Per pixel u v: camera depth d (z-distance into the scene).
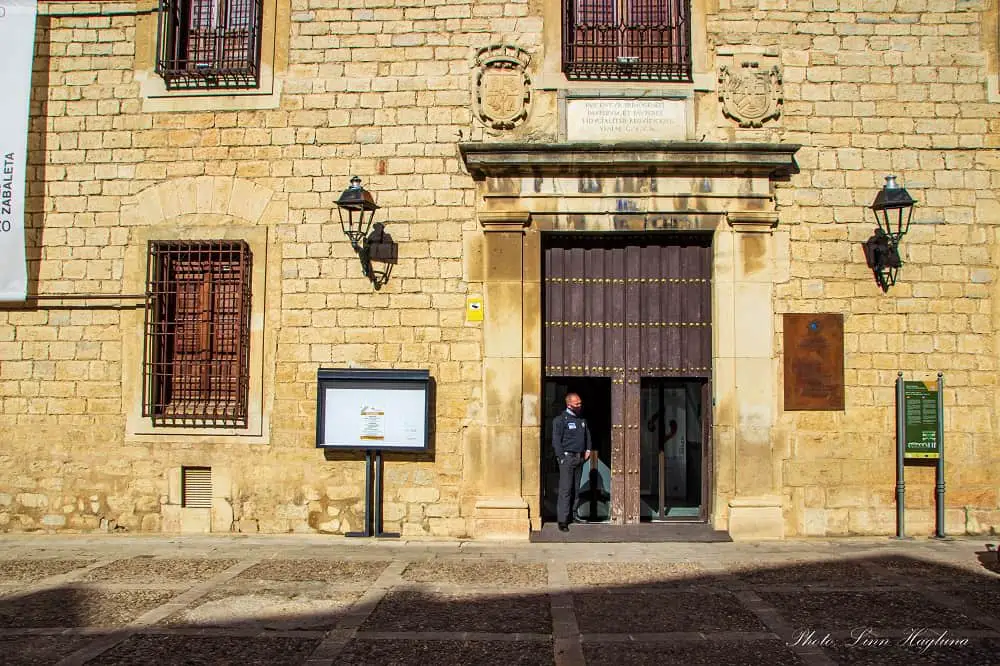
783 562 6.76
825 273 7.90
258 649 4.70
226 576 6.31
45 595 5.80
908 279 7.92
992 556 6.95
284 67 8.22
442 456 7.83
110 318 8.13
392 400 7.71
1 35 8.13
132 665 4.45
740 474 7.71
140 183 8.22
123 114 8.27
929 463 7.84
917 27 8.08
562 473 7.82
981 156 8.02
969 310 7.91
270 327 8.02
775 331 7.85
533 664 4.48
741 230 7.84
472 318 7.90
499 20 8.12
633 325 8.14
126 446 8.02
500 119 8.03
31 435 8.09
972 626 5.10
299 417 7.95
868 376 7.85
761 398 7.77
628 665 4.46
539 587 6.00
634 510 8.02
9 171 8.09
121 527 7.97
